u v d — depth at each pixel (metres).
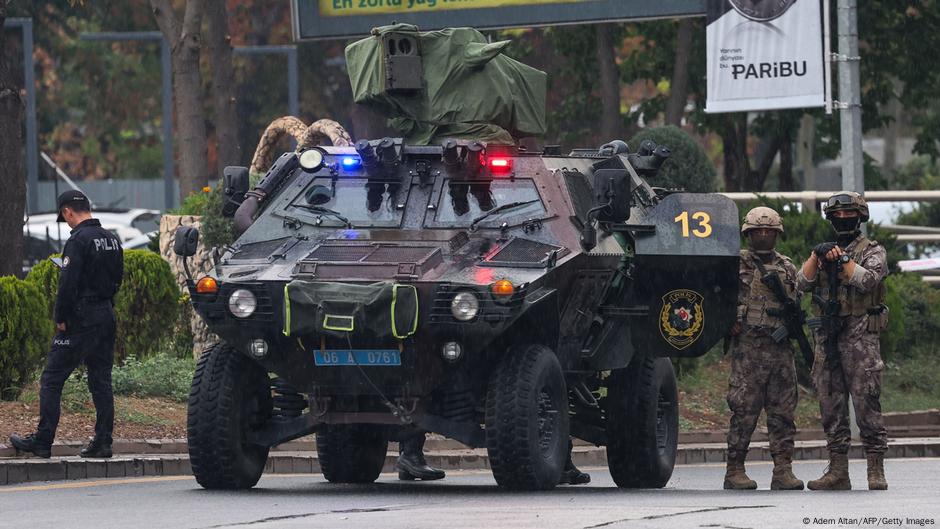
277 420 45.81
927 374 89.25
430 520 34.31
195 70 99.50
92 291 52.34
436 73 55.19
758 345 47.09
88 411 60.75
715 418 78.00
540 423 43.16
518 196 46.50
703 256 46.41
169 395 67.19
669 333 47.09
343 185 47.62
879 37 125.19
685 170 95.00
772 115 124.69
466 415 44.41
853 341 45.59
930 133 134.00
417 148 47.78
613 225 47.50
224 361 45.09
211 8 105.25
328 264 43.66
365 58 56.41
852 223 45.78
